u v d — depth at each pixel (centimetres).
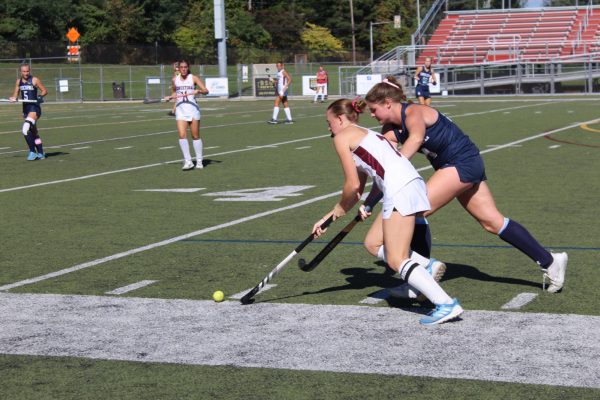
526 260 1026
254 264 1032
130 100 6644
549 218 1305
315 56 10969
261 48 10688
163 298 876
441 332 737
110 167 2125
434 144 832
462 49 6450
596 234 1173
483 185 857
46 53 9169
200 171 2012
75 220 1371
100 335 754
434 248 1105
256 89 6462
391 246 765
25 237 1234
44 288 928
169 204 1521
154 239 1199
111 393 617
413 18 12875
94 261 1063
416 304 833
